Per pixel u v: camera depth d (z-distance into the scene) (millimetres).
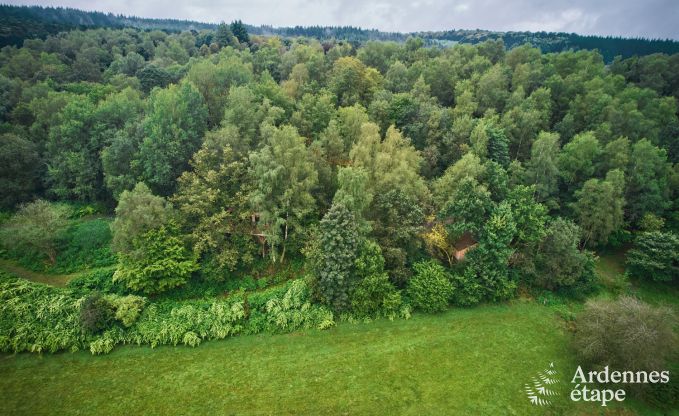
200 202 42000
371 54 95688
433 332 38906
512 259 44719
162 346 35781
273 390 32125
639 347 31047
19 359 33750
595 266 47000
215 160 46719
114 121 57500
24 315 36156
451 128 61188
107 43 103812
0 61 78188
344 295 38906
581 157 57219
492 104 72625
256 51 100188
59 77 77000
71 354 34438
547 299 44062
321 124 58438
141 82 74875
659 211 54844
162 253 40219
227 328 37125
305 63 82062
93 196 54156
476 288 41719
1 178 51469
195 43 120500
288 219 44500
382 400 31641
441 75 81562
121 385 31938
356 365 34781
